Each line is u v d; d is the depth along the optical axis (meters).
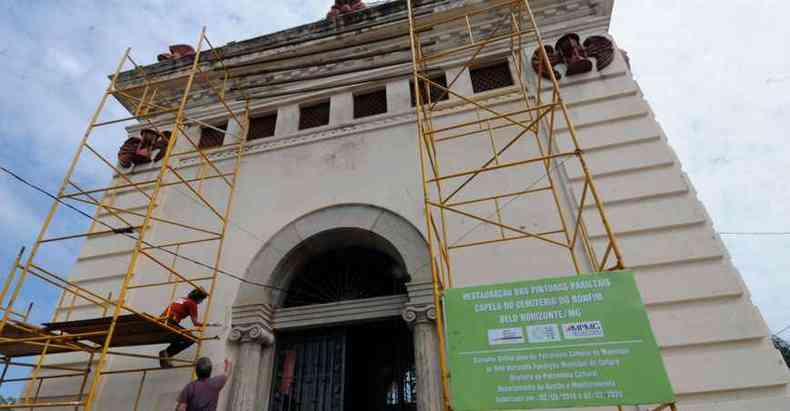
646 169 6.76
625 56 8.86
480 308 4.54
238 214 8.13
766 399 4.90
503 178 7.33
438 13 8.92
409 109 8.51
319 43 9.48
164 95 10.09
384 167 7.95
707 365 5.23
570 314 4.32
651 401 3.81
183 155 9.27
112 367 7.09
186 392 5.39
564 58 8.17
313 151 8.55
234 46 9.95
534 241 6.68
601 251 6.27
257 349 6.76
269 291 7.21
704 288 5.69
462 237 6.93
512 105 8.03
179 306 6.44
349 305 6.99
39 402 6.82
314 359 7.01
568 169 7.05
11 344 6.02
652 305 5.72
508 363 4.22
